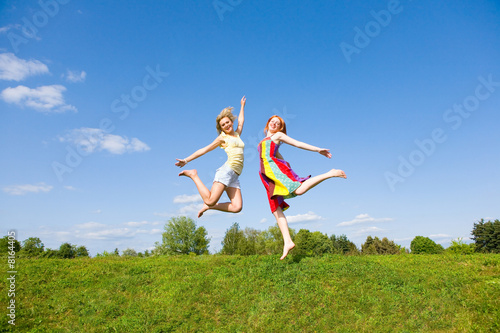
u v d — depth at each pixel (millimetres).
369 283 7910
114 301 7656
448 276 8109
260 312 6895
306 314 6758
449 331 5969
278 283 8023
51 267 9867
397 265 9617
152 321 6676
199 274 8852
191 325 6602
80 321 6828
